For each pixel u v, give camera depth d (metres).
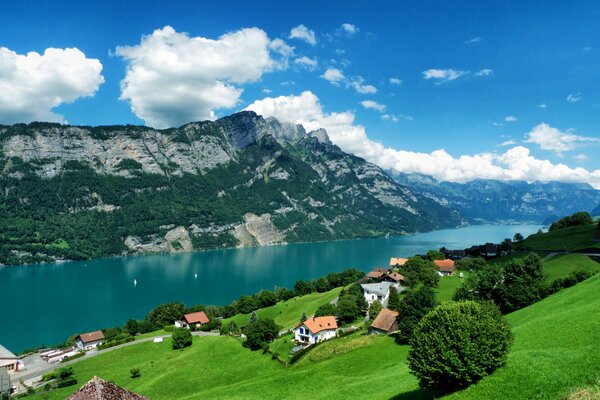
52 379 111.94
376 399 51.25
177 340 127.94
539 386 35.50
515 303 89.31
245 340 119.88
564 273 121.12
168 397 86.88
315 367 79.44
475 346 40.28
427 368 41.59
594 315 52.34
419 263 158.50
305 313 156.00
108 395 33.25
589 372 34.88
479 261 159.50
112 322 191.38
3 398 84.25
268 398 68.88
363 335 97.62
